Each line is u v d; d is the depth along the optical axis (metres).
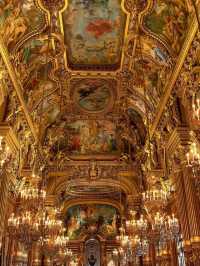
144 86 18.70
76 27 15.91
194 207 12.98
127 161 24.48
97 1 14.36
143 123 22.06
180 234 15.73
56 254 20.44
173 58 14.70
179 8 13.20
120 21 15.55
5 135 13.79
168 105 16.06
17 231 12.27
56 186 23.73
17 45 14.81
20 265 18.11
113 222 31.94
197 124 12.14
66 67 18.52
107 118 23.25
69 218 32.09
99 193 30.03
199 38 12.07
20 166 17.12
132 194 23.52
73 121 23.50
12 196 16.05
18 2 13.48
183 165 13.66
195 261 12.23
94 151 24.84
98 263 30.83
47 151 23.48
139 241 15.45
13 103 15.16
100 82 19.81
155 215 12.98
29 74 17.22
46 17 14.88
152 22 14.97
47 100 20.41
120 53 17.75
